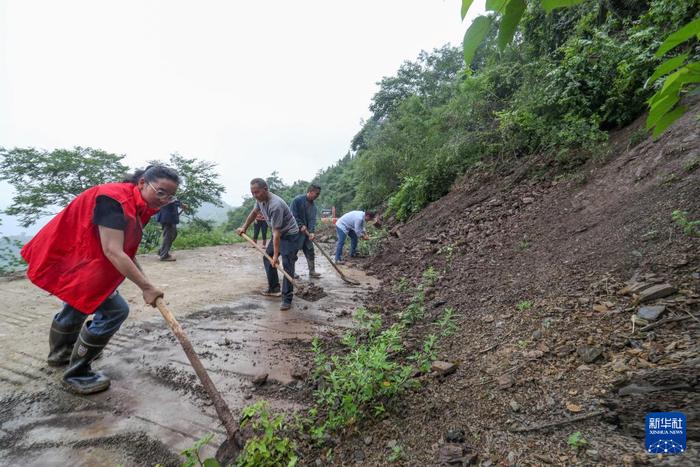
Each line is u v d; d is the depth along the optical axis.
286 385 2.73
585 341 2.14
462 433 1.81
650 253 2.69
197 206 16.31
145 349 3.37
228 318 4.21
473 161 9.25
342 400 2.15
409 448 1.81
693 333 1.89
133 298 4.94
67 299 2.38
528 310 2.76
